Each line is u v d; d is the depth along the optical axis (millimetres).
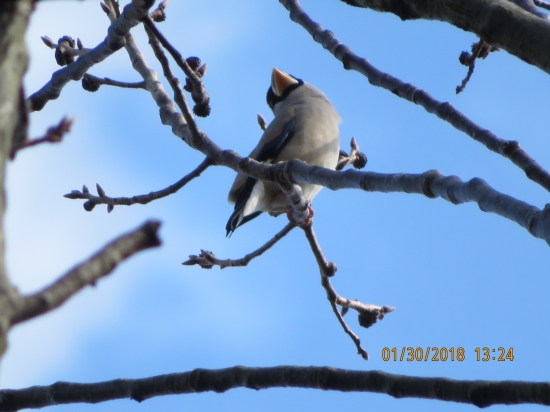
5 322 2801
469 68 9406
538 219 5613
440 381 6332
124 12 9812
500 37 5051
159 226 3154
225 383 7145
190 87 10031
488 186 6328
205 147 9062
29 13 3303
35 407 7336
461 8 5176
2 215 2938
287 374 6969
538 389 5848
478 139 8133
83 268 3012
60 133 3641
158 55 8508
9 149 3082
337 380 6754
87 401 7320
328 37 10305
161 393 7281
